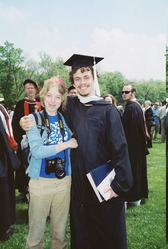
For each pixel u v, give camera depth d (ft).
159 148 36.17
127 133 15.10
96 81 8.78
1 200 11.41
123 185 7.34
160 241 11.29
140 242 11.28
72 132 8.14
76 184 7.93
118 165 7.39
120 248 7.87
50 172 8.03
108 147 7.73
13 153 11.94
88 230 7.97
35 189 8.11
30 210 8.34
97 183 7.36
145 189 16.03
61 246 8.90
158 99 228.02
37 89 16.30
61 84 8.00
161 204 15.89
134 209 15.10
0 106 11.87
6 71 160.25
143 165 15.92
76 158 7.85
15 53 160.04
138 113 15.29
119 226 7.84
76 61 8.41
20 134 15.66
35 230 8.36
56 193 8.18
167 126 10.26
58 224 8.62
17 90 161.48
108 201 7.72
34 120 7.88
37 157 7.66
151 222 13.25
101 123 7.68
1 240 11.64
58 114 8.27
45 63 162.71
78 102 8.34
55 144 7.96
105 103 7.89
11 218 12.24
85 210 7.88
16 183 16.07
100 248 7.95
